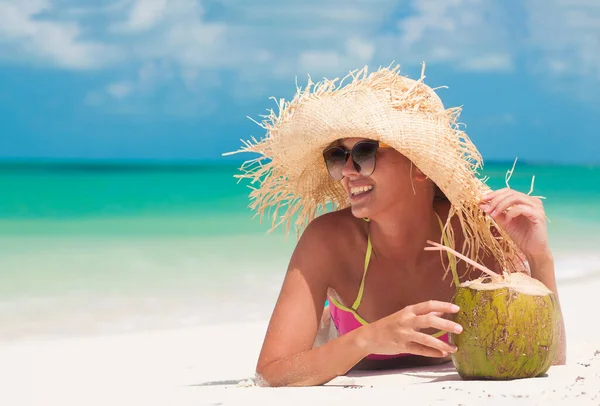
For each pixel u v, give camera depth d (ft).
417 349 11.07
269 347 12.39
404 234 12.85
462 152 12.32
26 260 39.93
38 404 12.09
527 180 152.76
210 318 25.04
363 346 11.32
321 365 11.57
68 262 38.96
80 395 12.80
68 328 23.56
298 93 13.07
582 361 12.71
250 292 29.81
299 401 10.37
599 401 9.52
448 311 10.93
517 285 11.11
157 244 47.60
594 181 151.33
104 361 17.43
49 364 17.08
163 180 146.72
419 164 12.05
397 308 13.32
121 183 134.10
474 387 10.46
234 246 46.09
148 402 11.31
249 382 12.35
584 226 58.49
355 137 12.17
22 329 23.36
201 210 78.89
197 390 12.05
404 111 12.06
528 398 9.73
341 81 12.80
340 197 14.57
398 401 9.95
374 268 13.19
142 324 24.20
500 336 10.82
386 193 12.30
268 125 13.44
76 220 67.10
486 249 13.16
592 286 29.71
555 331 11.11
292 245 46.55
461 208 12.37
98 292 29.94
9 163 269.85
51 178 151.53
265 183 14.05
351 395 10.55
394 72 12.66
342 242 13.16
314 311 12.79
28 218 69.05
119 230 57.47
